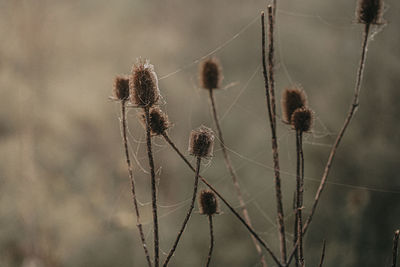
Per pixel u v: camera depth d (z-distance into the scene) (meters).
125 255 5.95
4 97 7.30
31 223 6.39
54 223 6.45
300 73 8.54
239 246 6.27
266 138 7.66
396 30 7.90
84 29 8.25
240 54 9.70
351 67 8.26
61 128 7.48
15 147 7.00
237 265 5.99
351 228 5.86
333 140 7.34
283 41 8.81
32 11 7.84
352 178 6.89
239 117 8.37
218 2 10.23
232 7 10.29
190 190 7.16
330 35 8.68
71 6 8.23
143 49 8.43
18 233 6.34
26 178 6.77
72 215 6.41
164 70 8.30
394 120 7.60
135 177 6.75
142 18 8.98
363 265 5.42
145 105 1.50
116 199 6.55
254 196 6.89
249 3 10.30
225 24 10.17
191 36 10.02
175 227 6.51
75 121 7.55
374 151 7.04
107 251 6.01
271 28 1.68
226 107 8.39
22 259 6.26
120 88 1.83
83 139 7.40
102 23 8.48
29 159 7.03
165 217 6.65
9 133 7.32
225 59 9.71
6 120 7.29
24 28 7.80
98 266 5.90
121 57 8.41
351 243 5.70
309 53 8.60
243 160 7.46
